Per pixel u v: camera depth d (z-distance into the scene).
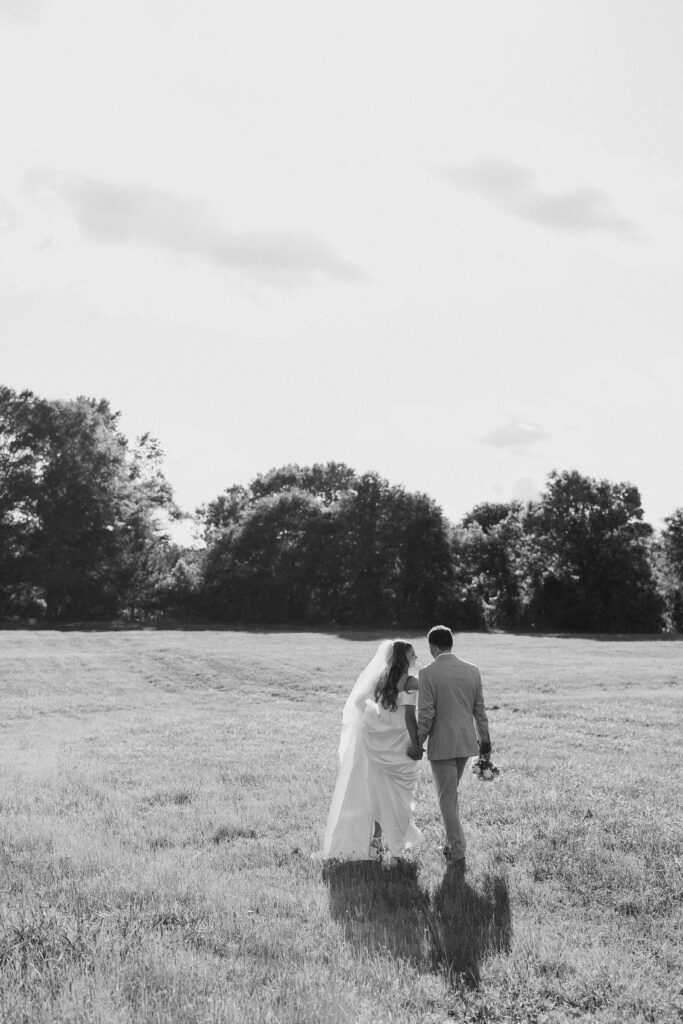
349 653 35.50
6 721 20.23
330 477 97.38
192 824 8.71
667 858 7.26
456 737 7.48
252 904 6.35
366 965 5.29
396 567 62.78
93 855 7.41
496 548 69.00
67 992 4.69
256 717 19.11
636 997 4.90
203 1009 4.57
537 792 9.84
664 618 62.50
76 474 61.44
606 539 62.31
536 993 4.98
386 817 7.58
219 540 67.19
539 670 27.97
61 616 62.41
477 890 6.71
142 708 22.50
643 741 14.02
